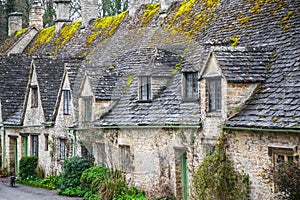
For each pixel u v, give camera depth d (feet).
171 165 55.67
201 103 50.78
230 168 46.44
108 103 65.82
